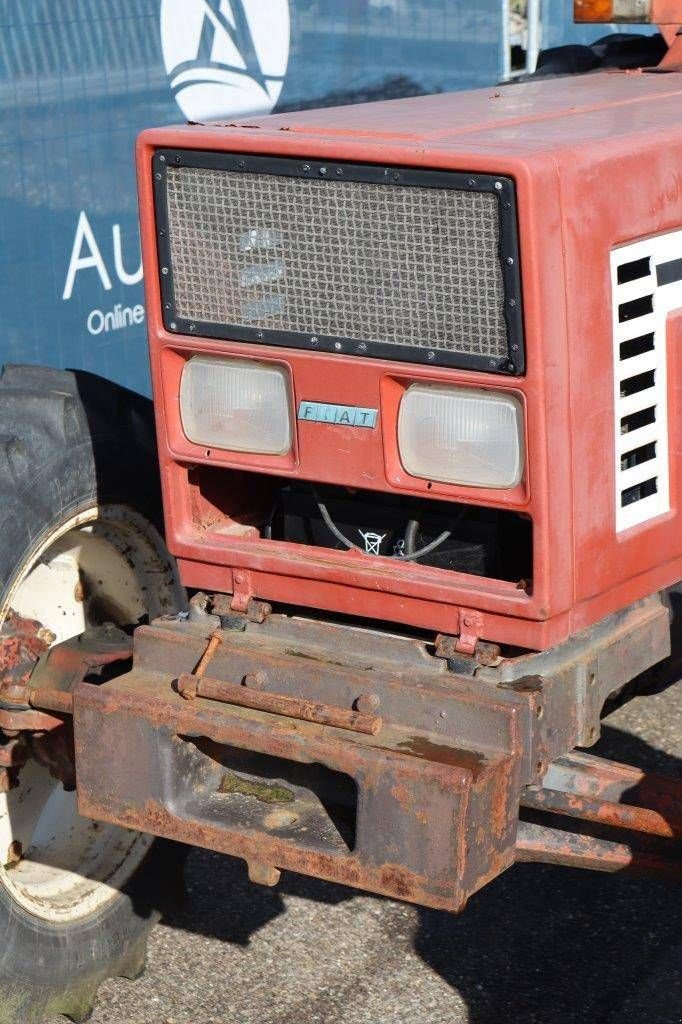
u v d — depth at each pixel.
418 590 3.09
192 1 5.37
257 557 3.26
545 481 2.88
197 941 3.99
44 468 3.58
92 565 3.96
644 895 4.23
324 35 5.94
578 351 2.89
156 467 3.91
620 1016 3.69
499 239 2.79
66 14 4.92
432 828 2.82
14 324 4.91
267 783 3.22
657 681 3.81
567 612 3.05
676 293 3.16
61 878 3.76
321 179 2.95
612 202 2.91
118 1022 3.69
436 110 3.45
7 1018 3.55
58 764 3.55
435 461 3.00
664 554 3.26
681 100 3.58
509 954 3.94
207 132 3.05
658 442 3.18
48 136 4.92
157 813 3.12
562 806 3.18
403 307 2.94
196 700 3.11
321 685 3.10
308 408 3.10
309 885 4.25
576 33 7.32
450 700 2.96
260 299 3.10
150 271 3.20
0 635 3.54
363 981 3.82
